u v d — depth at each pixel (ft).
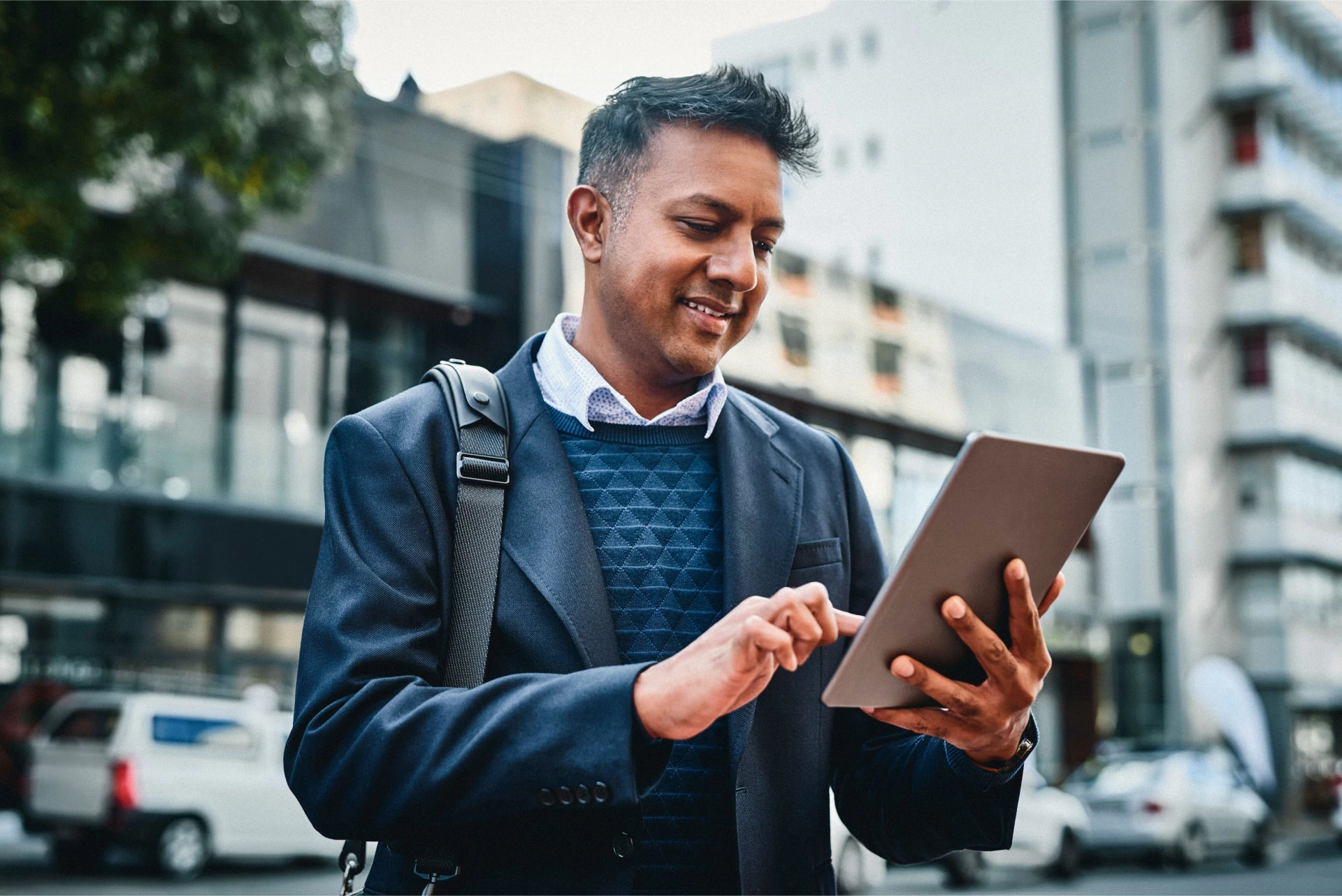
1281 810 83.30
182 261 35.70
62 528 43.52
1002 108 88.69
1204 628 83.61
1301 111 93.25
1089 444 75.51
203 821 33.55
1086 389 76.84
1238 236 91.66
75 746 33.40
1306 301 94.89
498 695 3.72
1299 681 87.45
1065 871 41.60
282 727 35.91
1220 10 91.40
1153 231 84.79
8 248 28.09
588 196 4.54
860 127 91.45
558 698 3.63
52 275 35.19
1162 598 81.35
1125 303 84.74
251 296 49.90
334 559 4.14
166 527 45.80
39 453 43.73
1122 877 44.01
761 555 4.45
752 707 4.25
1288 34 92.79
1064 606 74.49
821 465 4.96
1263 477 89.66
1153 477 82.94
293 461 49.39
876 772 4.61
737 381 51.85
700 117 4.25
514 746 3.60
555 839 3.99
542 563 4.20
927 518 3.45
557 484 4.36
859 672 3.67
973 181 88.69
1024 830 40.14
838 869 31.12
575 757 3.55
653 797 4.21
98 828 32.27
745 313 4.46
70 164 26.55
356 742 3.73
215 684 46.24
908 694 3.86
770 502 4.60
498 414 4.48
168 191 34.60
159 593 45.39
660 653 4.28
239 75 27.89
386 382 53.11
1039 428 69.31
